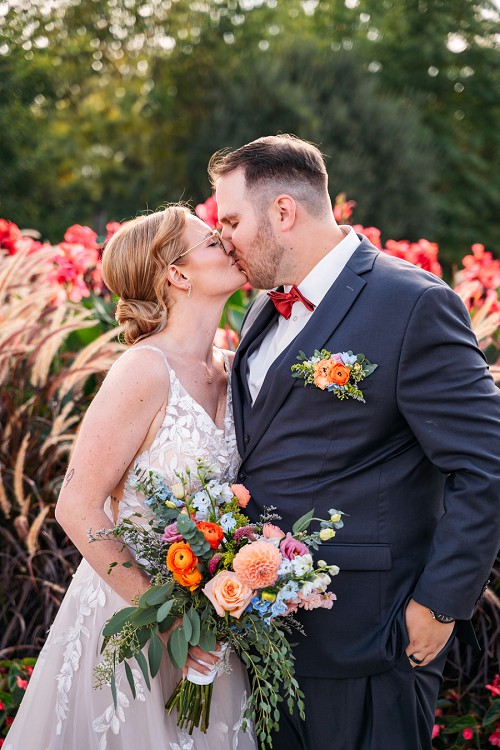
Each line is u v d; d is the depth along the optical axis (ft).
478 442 7.22
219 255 8.13
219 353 9.05
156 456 7.70
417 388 7.34
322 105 63.21
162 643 7.72
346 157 60.34
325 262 8.14
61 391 11.19
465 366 7.32
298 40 66.85
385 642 7.47
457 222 70.64
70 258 13.00
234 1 72.79
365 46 74.95
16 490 10.39
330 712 7.80
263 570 6.73
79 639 8.08
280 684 7.95
